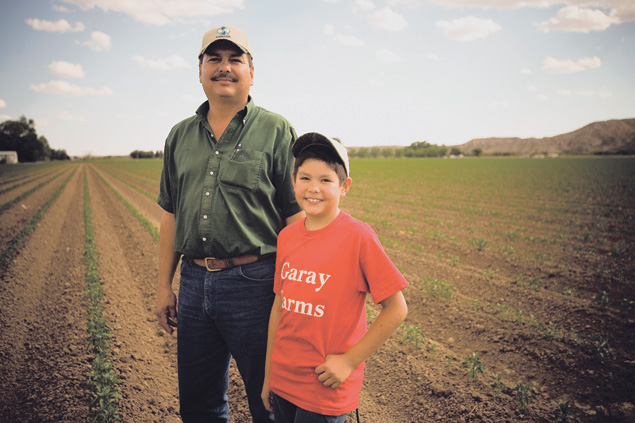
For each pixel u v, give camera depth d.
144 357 4.65
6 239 11.05
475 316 5.81
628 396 3.78
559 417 3.41
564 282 7.25
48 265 8.57
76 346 4.73
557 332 5.12
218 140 2.35
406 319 5.94
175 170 2.56
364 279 1.86
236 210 2.28
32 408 3.57
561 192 22.77
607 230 11.98
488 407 3.63
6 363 4.38
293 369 1.87
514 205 17.97
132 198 22.66
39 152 136.75
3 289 6.60
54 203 19.58
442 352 4.77
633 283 6.99
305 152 1.90
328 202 1.89
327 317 1.82
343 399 1.81
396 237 11.54
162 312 2.67
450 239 11.01
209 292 2.30
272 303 2.34
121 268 8.59
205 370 2.49
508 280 7.48
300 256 1.92
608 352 4.45
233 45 2.26
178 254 2.65
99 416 3.32
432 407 3.70
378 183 31.61
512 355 4.70
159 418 3.56
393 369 4.39
